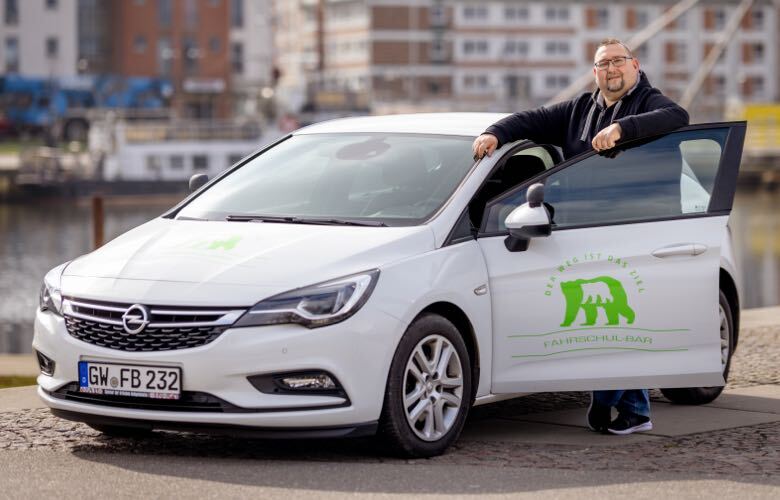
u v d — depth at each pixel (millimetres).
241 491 6512
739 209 76812
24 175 70500
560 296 7797
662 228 8062
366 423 7039
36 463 7207
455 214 7629
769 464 7105
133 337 7043
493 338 7641
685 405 9164
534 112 8320
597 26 141250
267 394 6895
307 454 7414
